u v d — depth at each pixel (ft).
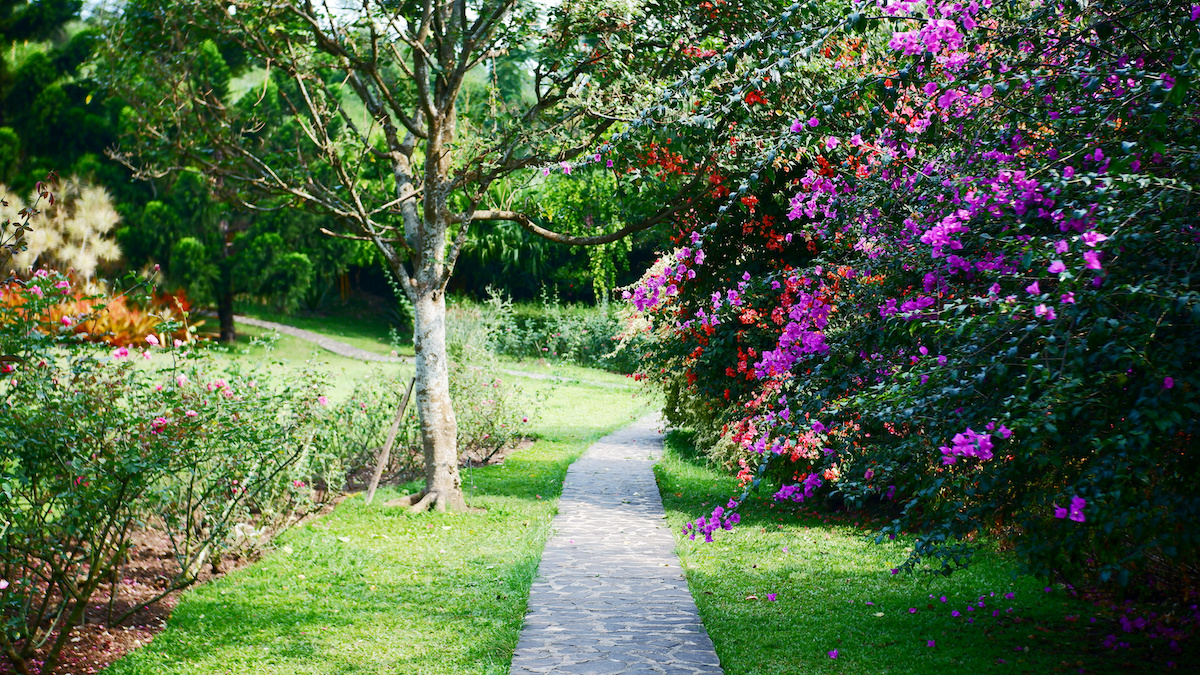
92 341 19.20
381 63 30.12
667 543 27.53
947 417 11.45
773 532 28.81
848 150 17.48
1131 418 9.09
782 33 13.70
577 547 26.86
